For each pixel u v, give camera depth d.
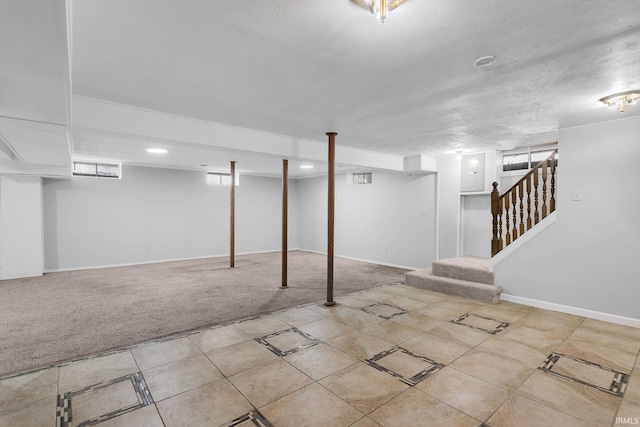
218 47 2.11
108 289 5.45
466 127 4.21
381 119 3.82
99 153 6.15
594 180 3.96
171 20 1.79
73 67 2.41
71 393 2.41
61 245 7.07
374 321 3.88
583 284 4.04
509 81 2.67
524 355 3.00
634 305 3.69
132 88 2.84
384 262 7.98
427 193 7.06
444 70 2.46
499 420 2.09
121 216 7.76
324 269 7.30
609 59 2.27
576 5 1.63
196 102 3.21
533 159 5.62
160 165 8.02
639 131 3.66
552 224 4.29
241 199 9.73
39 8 1.12
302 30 1.90
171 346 3.21
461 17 1.75
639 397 2.34
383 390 2.44
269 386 2.49
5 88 1.88
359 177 8.59
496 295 4.66
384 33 1.93
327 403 2.28
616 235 3.80
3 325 3.78
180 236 8.62
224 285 5.74
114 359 2.94
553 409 2.21
